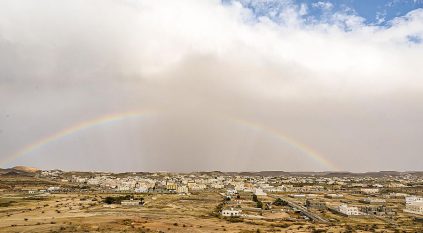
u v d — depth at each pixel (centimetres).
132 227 17138
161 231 16488
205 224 18625
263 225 18888
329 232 16925
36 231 15862
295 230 17438
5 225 17125
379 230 17788
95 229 16500
